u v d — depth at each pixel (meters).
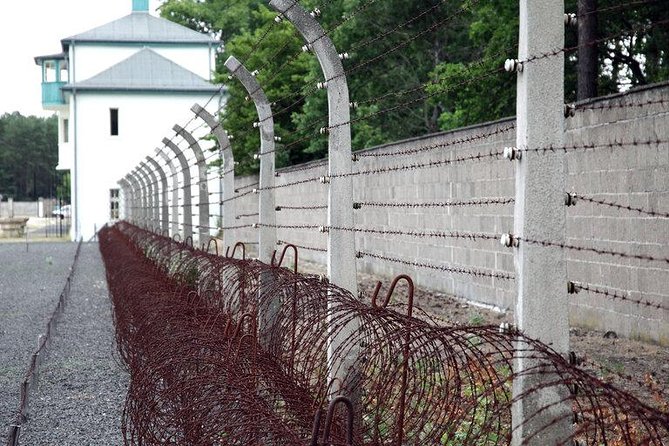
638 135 10.55
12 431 7.18
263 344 6.98
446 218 16.36
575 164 11.80
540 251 4.34
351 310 5.44
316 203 25.23
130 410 6.44
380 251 20.23
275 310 7.68
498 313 13.93
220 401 5.21
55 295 19.83
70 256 33.94
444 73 24.36
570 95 21.23
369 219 20.86
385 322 5.02
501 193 14.13
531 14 4.36
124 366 10.42
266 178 9.54
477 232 15.11
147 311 8.54
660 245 10.33
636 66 20.55
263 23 40.88
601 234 11.37
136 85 49.00
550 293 4.35
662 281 10.33
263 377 5.68
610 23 20.22
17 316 16.36
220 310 8.01
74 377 10.34
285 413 5.34
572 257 12.01
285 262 27.06
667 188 10.16
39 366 10.71
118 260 17.08
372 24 30.12
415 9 29.92
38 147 116.81
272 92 35.03
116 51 53.34
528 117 4.36
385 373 4.73
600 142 11.25
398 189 18.77
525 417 4.27
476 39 23.08
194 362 6.22
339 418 5.22
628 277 10.92
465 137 15.33
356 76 30.70
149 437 5.96
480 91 22.30
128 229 26.12
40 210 89.12
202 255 10.05
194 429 5.28
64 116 56.56
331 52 6.78
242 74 9.48
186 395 5.73
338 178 6.77
